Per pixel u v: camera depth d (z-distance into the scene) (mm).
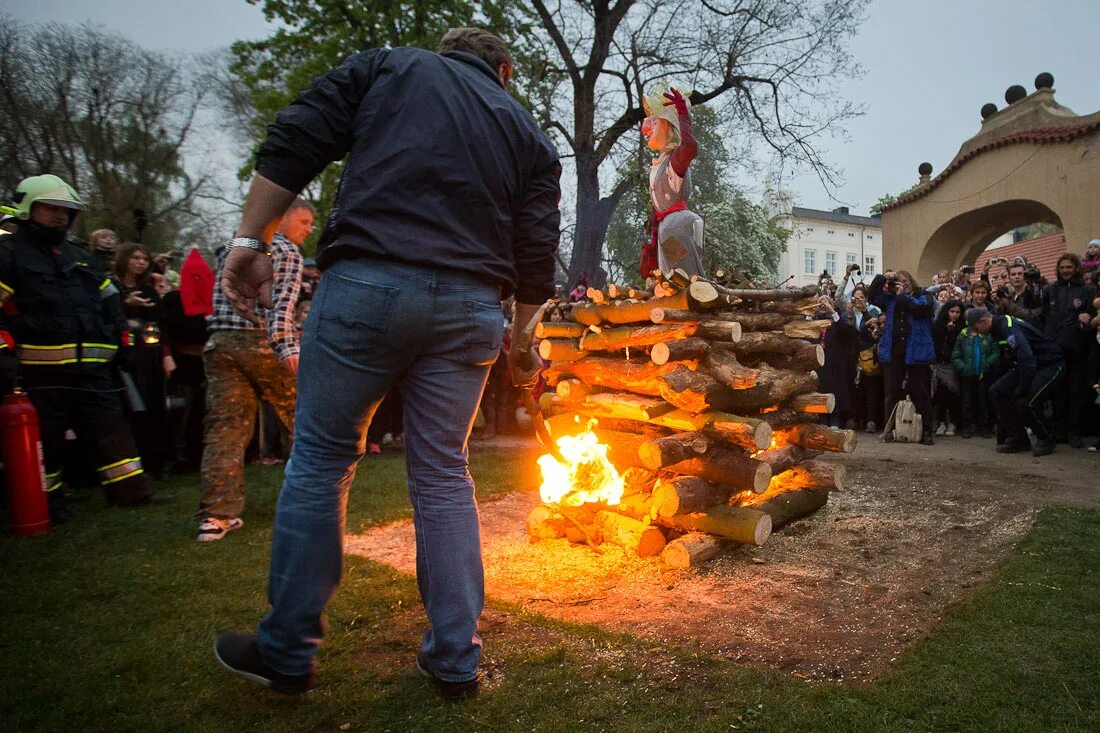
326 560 1938
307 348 1896
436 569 1984
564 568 3297
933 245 16938
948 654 2236
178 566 3285
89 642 2424
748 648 2369
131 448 4699
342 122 1881
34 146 26766
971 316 7559
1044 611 2555
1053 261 16938
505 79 2217
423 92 1893
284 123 1836
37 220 4281
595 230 18422
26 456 3887
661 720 1885
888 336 7594
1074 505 4211
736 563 3326
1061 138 13570
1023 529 3703
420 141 1847
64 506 4289
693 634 2492
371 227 1813
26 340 4195
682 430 3590
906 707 1920
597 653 2307
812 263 47656
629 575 3191
